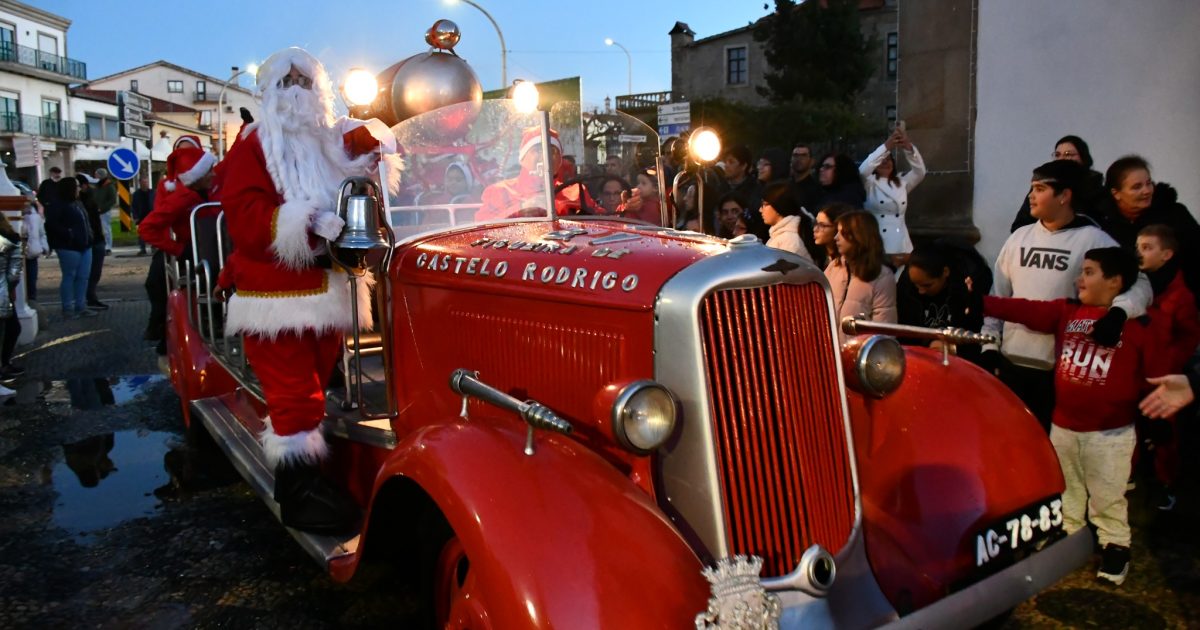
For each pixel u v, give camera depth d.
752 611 1.92
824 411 2.47
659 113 11.53
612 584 1.88
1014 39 6.30
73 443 5.30
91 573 3.57
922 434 2.80
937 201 6.79
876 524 2.69
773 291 2.34
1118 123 5.97
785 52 33.84
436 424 2.41
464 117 3.45
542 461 2.14
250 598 3.36
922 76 6.77
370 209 2.85
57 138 45.75
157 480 4.66
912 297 4.37
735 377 2.27
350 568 2.67
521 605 1.86
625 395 2.08
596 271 2.49
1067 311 3.57
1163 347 3.27
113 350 8.03
